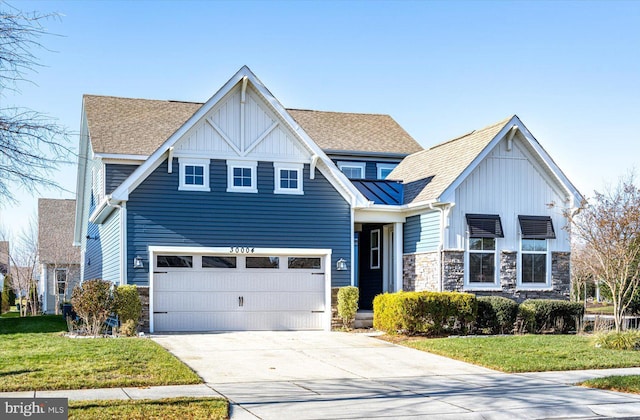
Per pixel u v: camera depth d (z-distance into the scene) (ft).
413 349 61.93
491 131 79.82
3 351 53.83
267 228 75.77
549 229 80.59
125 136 85.56
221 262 74.74
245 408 38.55
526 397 42.86
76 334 68.59
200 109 73.10
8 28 35.55
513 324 73.20
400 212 82.89
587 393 44.34
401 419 36.78
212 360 54.49
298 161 77.30
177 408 37.19
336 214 78.43
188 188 73.46
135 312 68.80
